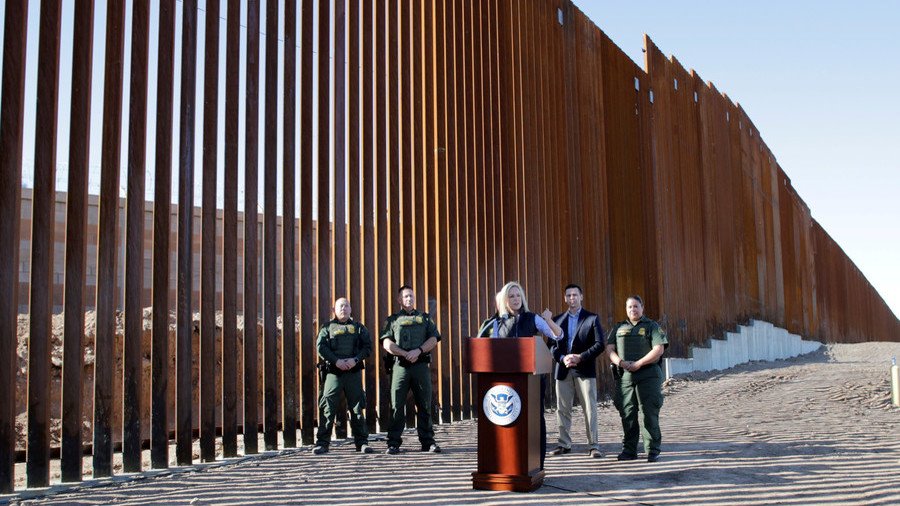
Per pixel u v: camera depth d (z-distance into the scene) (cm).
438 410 1099
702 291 2139
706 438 894
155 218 746
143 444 838
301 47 945
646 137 1903
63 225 1472
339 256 952
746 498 573
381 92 1063
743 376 1852
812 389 1474
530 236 1384
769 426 1003
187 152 773
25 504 582
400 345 828
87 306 1441
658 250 1859
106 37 710
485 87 1300
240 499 589
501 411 606
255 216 848
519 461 600
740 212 2570
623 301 1688
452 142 1191
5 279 627
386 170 1057
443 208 1157
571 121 1581
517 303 677
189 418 754
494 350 604
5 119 637
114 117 708
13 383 625
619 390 755
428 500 572
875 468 688
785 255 3172
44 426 638
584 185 1602
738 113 2664
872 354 2848
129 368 703
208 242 794
